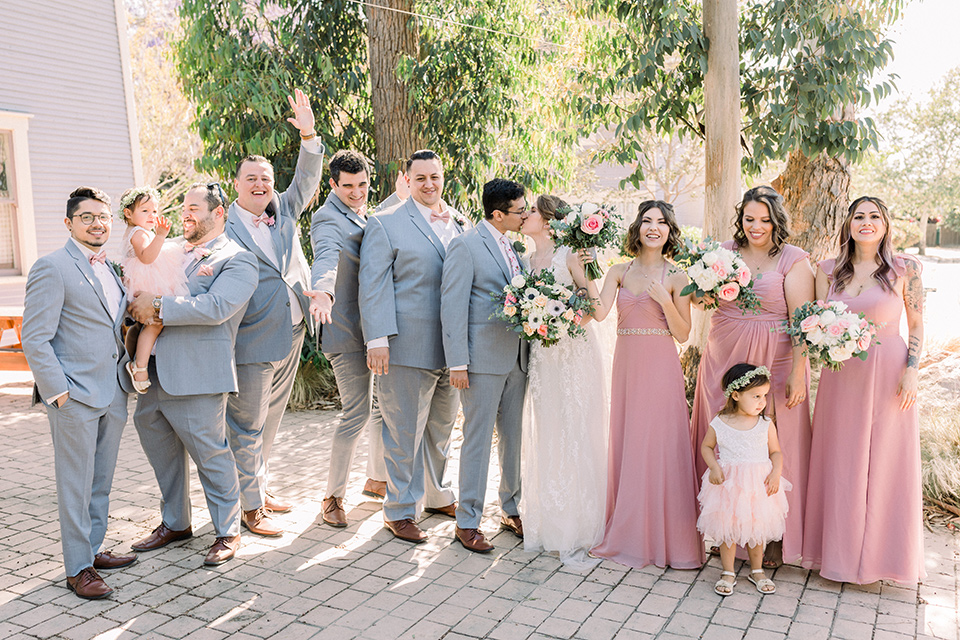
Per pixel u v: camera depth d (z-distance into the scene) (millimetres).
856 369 3451
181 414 3707
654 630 3088
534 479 3891
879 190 31234
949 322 8906
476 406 3893
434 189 4020
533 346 3920
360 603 3330
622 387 3840
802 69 6102
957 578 3566
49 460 5574
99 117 10578
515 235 4555
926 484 4488
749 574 3584
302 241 7938
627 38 6539
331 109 8164
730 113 5988
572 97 7340
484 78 7809
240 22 7848
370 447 4633
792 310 3592
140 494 4777
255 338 4023
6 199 9516
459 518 3961
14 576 3590
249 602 3340
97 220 3406
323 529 4188
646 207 3764
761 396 3391
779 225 3605
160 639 3031
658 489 3693
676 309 3682
